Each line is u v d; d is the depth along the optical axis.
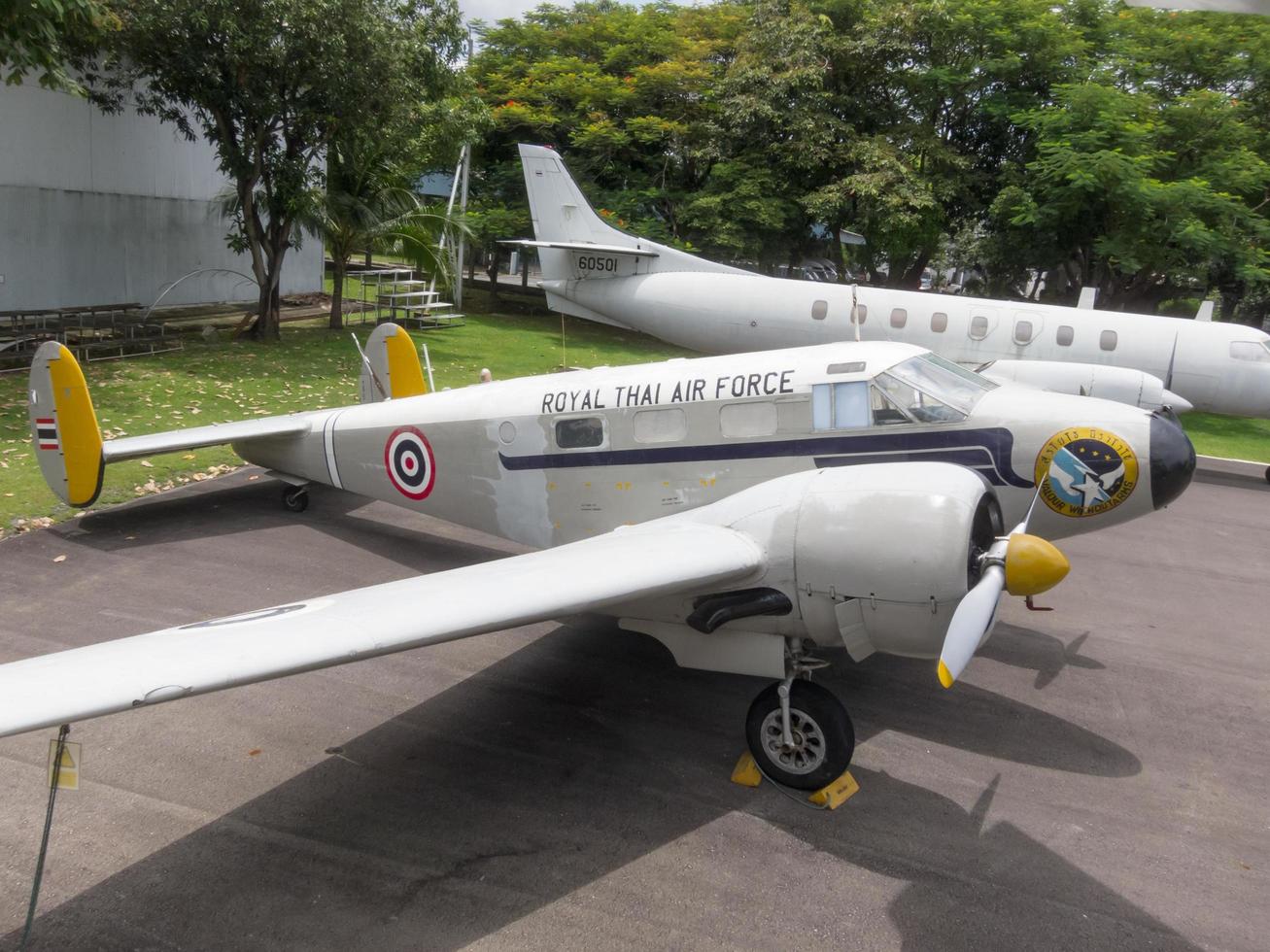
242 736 6.03
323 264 29.14
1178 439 6.75
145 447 9.22
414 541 9.93
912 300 18.00
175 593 8.13
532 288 40.22
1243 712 6.94
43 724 3.36
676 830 5.18
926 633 5.27
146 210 22.45
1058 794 5.70
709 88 30.36
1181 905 4.68
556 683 6.99
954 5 28.16
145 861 4.76
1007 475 6.86
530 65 33.94
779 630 5.75
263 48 17.20
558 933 4.32
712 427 7.40
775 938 4.34
